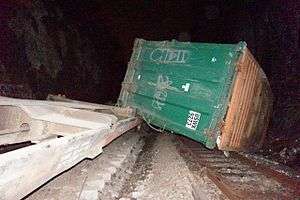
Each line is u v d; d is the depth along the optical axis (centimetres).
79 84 1355
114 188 432
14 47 896
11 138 318
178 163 604
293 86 1106
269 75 1295
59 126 343
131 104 844
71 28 1391
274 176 602
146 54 831
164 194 419
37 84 977
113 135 472
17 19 948
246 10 1508
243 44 625
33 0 1079
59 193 365
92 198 368
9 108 339
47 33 1135
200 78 684
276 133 1083
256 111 806
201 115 670
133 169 575
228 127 651
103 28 1855
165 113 746
